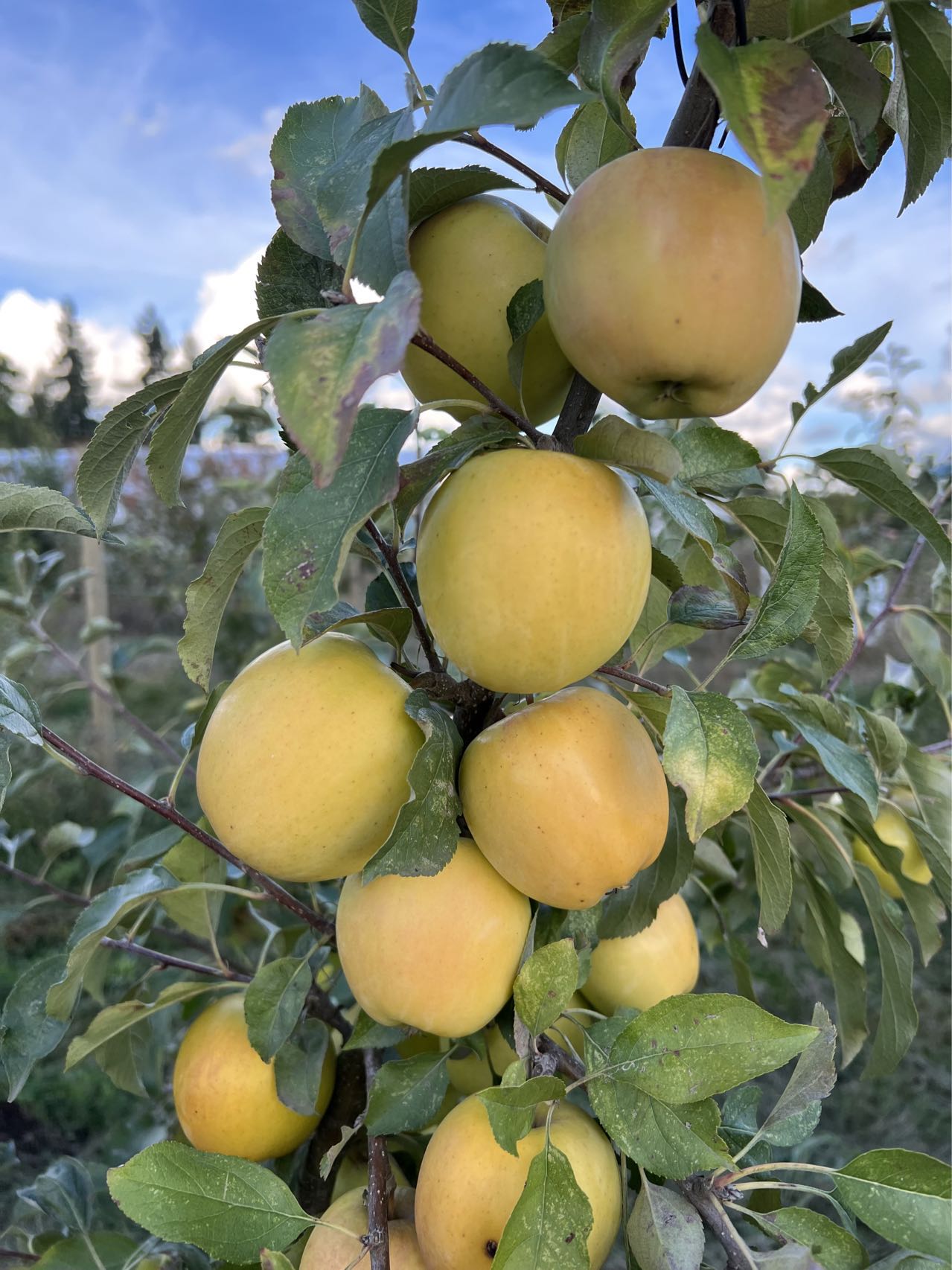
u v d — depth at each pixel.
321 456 0.57
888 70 1.08
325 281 0.90
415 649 1.58
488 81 0.61
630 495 0.87
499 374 0.92
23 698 1.10
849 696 2.00
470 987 0.97
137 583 4.72
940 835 1.55
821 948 1.67
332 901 1.75
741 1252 0.86
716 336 0.72
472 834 0.98
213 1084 1.17
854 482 1.11
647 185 0.72
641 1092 0.84
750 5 0.81
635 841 0.93
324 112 0.89
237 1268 1.15
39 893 3.65
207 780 0.95
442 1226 0.95
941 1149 2.49
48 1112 2.90
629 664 1.25
